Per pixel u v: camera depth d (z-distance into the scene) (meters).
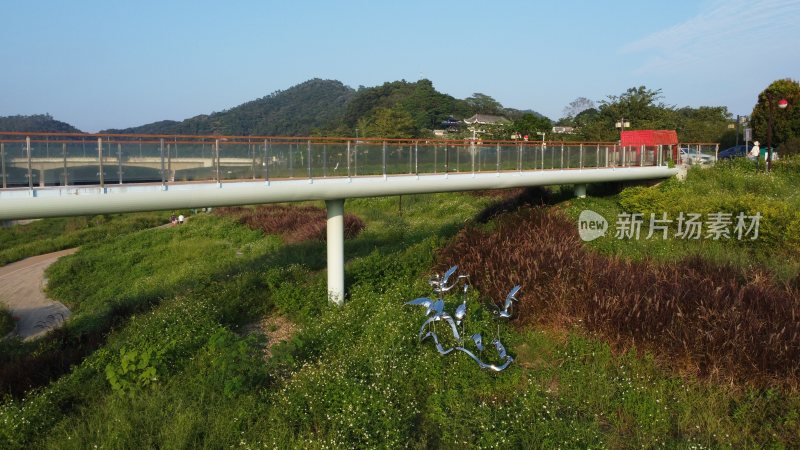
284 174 11.94
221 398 8.57
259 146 11.59
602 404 8.12
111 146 9.85
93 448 7.41
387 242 20.59
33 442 7.81
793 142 29.03
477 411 7.90
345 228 23.22
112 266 24.80
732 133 42.56
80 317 16.75
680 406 7.89
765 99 32.81
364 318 11.81
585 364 9.18
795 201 17.86
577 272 11.65
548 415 7.76
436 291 11.88
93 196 9.52
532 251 13.04
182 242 27.83
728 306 9.39
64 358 11.41
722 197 17.16
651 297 9.91
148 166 10.26
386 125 56.62
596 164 20.34
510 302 10.51
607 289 10.54
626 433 7.62
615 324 9.56
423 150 14.55
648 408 7.83
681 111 61.78
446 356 9.41
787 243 13.91
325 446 7.06
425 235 19.31
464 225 18.52
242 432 7.57
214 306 12.88
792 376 7.89
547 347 9.93
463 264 13.39
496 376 8.95
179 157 10.61
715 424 7.48
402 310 11.37
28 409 8.28
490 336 10.05
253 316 13.24
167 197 10.32
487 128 54.34
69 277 23.72
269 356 10.68
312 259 18.34
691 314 9.37
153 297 16.31
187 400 8.57
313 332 11.20
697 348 8.61
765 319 9.00
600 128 40.53
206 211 42.38
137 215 44.31
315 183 12.21
